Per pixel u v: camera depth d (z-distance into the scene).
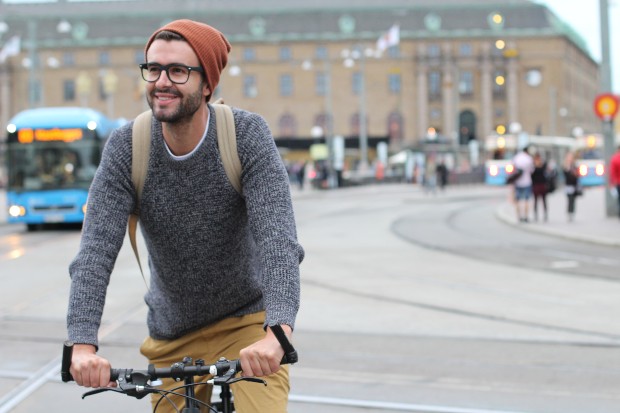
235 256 3.79
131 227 3.89
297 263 3.46
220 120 3.64
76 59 118.19
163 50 3.44
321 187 64.94
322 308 12.35
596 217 29.75
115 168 3.63
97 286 3.46
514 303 12.70
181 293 3.84
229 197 3.66
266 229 3.49
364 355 9.31
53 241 24.11
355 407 7.42
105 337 10.37
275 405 3.60
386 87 118.88
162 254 3.77
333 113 119.50
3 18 118.88
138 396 3.19
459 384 8.10
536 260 18.30
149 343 4.09
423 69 118.38
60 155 28.11
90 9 122.38
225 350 3.95
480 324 11.04
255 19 120.06
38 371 8.79
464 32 118.75
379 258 18.89
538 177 28.12
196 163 3.61
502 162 69.38
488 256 19.14
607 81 27.39
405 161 83.38
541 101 120.38
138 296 13.59
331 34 119.00
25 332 10.73
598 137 82.75
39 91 118.12
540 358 9.12
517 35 119.19
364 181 72.75
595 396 7.65
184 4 121.81
